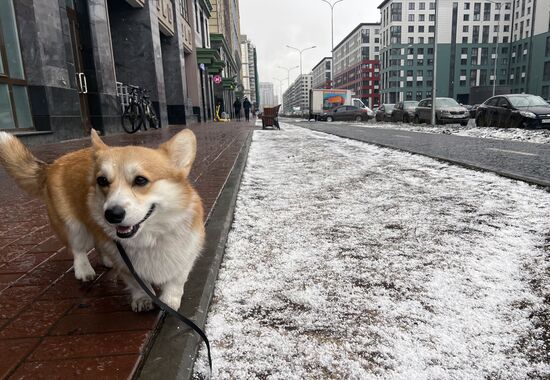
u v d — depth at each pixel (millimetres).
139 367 1553
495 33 97312
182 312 1983
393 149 9391
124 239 1827
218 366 1663
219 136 13148
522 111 14961
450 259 2777
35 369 1517
